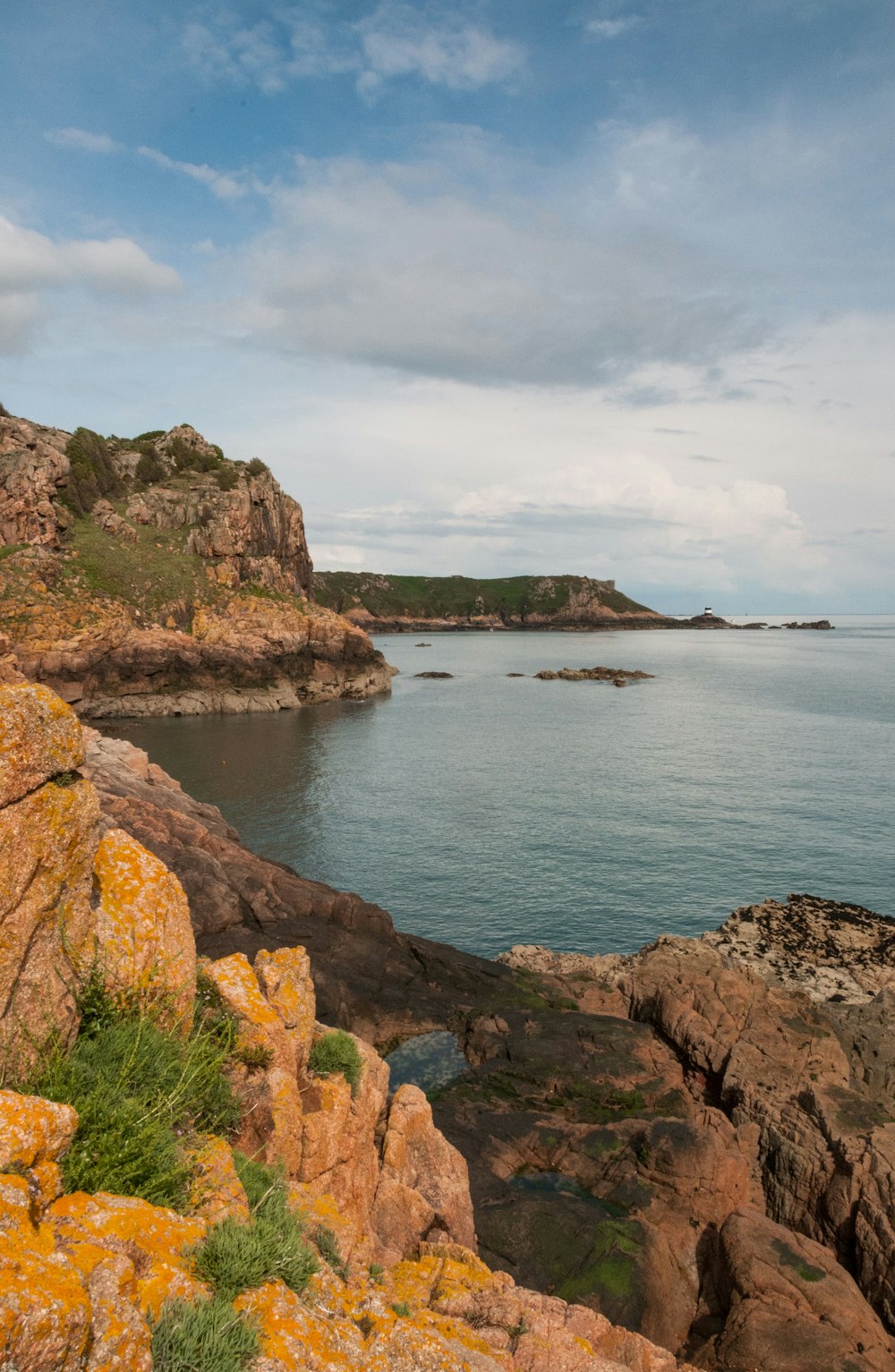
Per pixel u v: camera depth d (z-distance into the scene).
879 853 53.53
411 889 46.94
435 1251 13.48
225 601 123.56
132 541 127.81
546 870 50.22
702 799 68.19
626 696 140.00
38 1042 7.12
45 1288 4.26
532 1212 18.94
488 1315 11.49
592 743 95.75
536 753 89.25
